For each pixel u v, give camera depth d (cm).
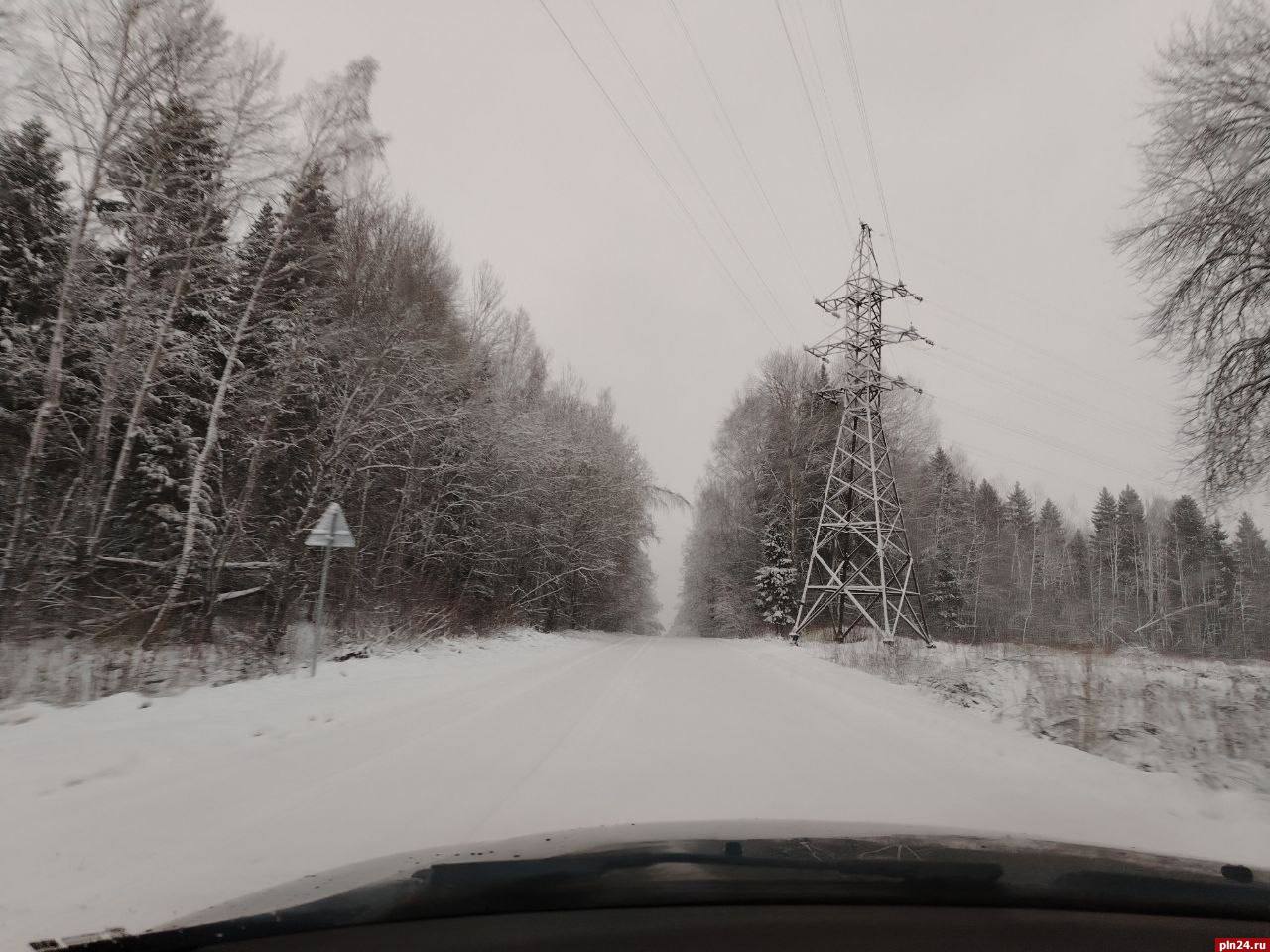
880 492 2706
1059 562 6097
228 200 1408
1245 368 1138
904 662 1427
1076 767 625
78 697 802
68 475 1455
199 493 1358
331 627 1695
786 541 3584
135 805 442
